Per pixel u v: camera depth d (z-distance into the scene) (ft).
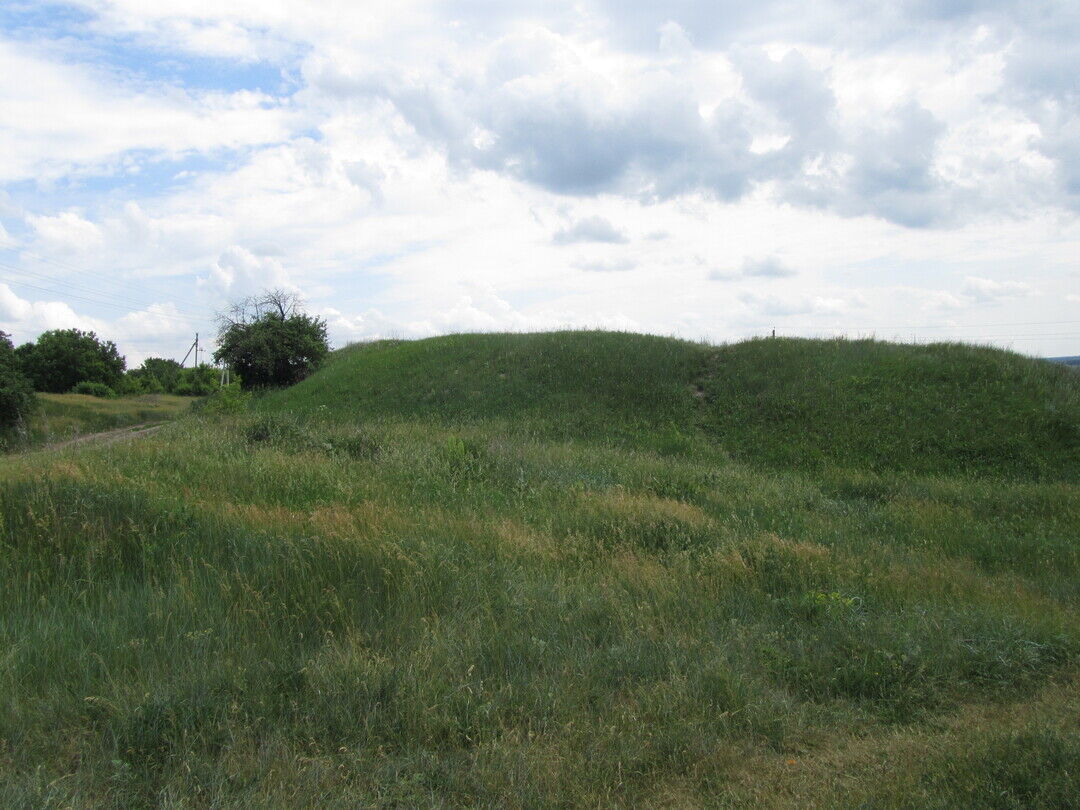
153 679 12.39
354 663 12.89
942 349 63.98
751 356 68.85
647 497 31.35
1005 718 12.94
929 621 16.97
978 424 50.72
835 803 9.93
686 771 11.03
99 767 10.41
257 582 16.28
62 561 16.97
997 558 25.85
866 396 57.06
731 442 54.29
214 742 11.03
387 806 9.81
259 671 12.75
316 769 10.42
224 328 110.01
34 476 22.15
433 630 14.74
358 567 17.22
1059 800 9.88
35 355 177.17
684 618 16.63
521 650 14.29
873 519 31.48
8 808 9.12
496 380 69.82
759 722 12.37
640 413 60.75
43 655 13.00
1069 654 15.62
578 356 72.49
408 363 79.10
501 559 19.58
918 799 9.93
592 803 10.02
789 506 32.45
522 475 32.40
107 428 120.16
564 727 11.62
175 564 17.04
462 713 12.07
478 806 9.87
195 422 49.57
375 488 27.17
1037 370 57.31
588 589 17.98
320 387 77.77
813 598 18.10
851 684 14.14
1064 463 45.57
